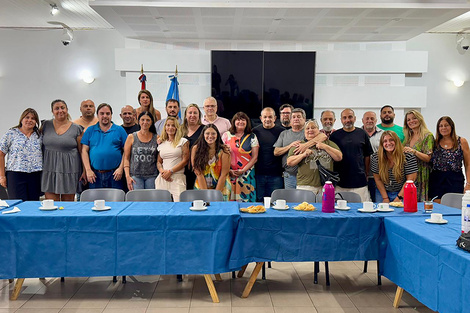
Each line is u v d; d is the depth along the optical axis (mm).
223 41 7680
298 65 7605
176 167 4496
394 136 4277
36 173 4801
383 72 7801
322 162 4340
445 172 4586
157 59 7672
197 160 4426
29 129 4738
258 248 3203
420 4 5430
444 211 3445
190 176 4816
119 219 3094
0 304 3160
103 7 5520
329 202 3361
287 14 5805
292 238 3201
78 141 4934
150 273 3127
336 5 5438
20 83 7957
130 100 7766
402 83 7867
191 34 7242
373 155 4512
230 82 7617
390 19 6043
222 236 3115
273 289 3492
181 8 5535
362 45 7758
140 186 4645
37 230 3068
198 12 5742
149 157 4629
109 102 7973
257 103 7641
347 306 3160
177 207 3434
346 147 4488
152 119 4656
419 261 2703
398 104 7855
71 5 6562
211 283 3191
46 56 7934
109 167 4785
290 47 7711
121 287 3494
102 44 7926
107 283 3580
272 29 6777
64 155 4789
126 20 6246
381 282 3670
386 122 5422
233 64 7598
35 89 7969
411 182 3420
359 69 7754
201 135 4441
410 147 4762
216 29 6820
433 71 8000
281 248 3201
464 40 7527
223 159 4484
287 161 4426
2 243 3055
